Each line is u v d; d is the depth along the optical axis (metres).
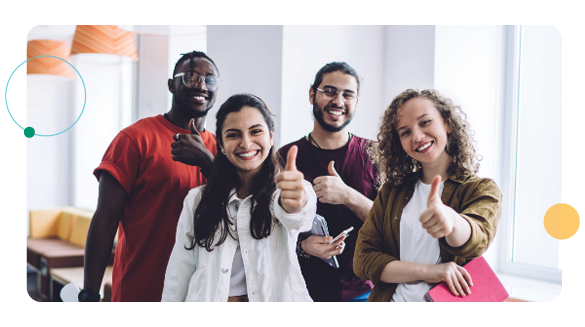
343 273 1.56
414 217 1.40
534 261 1.68
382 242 1.44
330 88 1.62
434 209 1.11
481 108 1.71
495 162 1.71
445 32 1.69
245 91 1.61
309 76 1.63
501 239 1.70
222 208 1.31
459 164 1.41
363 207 1.58
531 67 1.73
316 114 1.62
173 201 1.52
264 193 1.32
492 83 1.74
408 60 1.68
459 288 1.37
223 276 1.28
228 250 1.30
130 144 1.52
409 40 1.69
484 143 1.70
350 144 1.62
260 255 1.29
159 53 1.91
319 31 1.65
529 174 1.71
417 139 1.42
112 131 2.21
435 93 1.46
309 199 1.21
